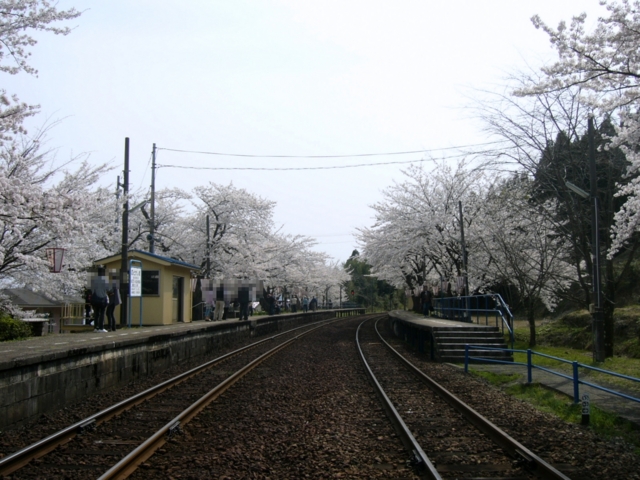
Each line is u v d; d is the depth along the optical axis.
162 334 14.49
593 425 8.33
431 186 32.16
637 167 13.56
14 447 6.87
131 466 6.00
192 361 16.70
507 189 20.05
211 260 33.78
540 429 8.06
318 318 49.69
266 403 9.91
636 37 10.41
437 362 16.80
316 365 15.68
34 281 18.80
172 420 7.77
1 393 7.65
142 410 9.16
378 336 28.16
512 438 7.09
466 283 25.39
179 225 34.09
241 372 13.38
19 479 5.69
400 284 44.94
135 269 19.86
